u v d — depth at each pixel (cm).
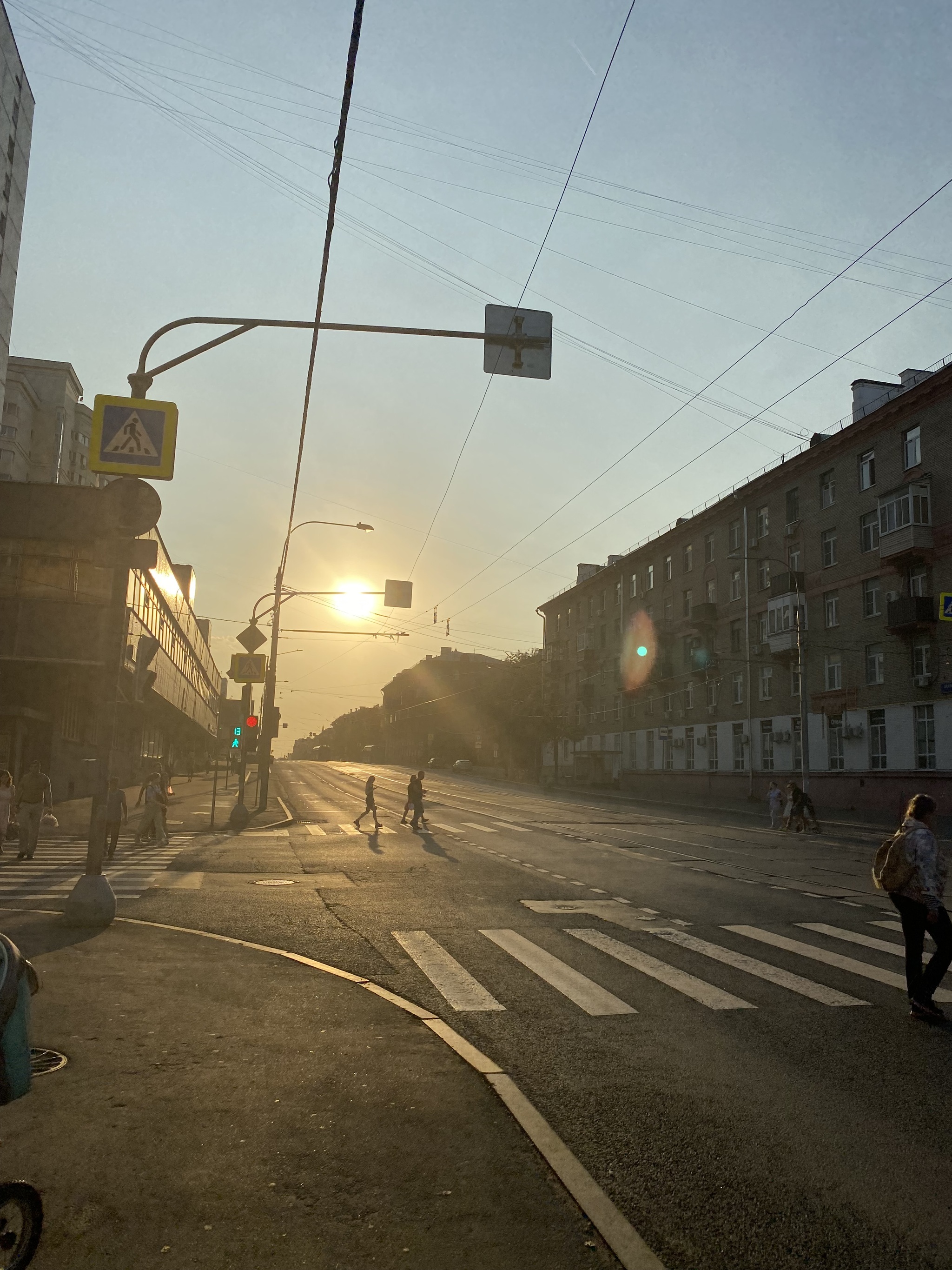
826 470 4216
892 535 3638
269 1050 590
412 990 787
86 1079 524
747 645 4788
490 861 1859
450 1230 369
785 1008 749
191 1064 556
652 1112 514
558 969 880
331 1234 362
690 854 2102
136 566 1059
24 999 350
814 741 4200
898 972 884
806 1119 506
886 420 3800
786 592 4312
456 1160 434
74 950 878
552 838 2497
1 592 3041
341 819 3244
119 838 2348
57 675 3241
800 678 3947
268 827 2833
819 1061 611
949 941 709
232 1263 339
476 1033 666
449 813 3575
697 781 5266
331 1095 514
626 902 1319
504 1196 400
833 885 1550
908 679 3644
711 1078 573
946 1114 516
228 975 796
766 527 4697
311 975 807
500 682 8344
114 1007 678
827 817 3719
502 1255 352
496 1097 520
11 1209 327
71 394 8044
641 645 5744
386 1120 480
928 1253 368
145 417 1039
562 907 1264
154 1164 417
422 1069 565
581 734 6950
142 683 1502
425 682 13075
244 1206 382
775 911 1261
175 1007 684
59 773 3447
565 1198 400
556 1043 646
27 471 7538
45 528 3080
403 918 1149
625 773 6209
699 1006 751
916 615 3497
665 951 977
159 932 983
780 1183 427
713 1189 420
